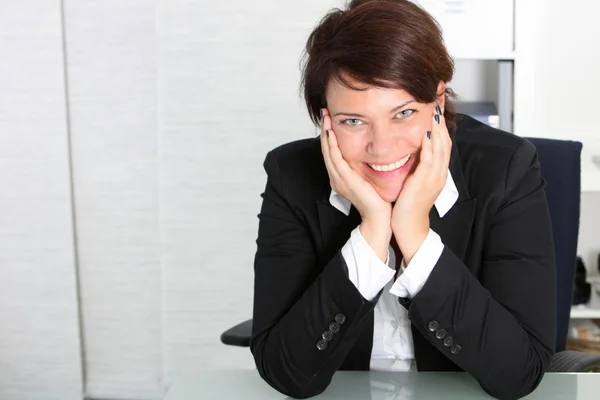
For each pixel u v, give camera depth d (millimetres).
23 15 2688
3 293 2834
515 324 1217
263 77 2686
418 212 1199
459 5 2545
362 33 1065
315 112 1254
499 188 1327
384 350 1415
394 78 1070
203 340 2850
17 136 2752
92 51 2725
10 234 2801
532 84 2598
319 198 1394
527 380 1197
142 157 2768
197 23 2672
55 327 2840
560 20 2705
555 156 1704
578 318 2852
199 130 2729
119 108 2748
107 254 2834
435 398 1155
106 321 2877
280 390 1214
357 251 1201
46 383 2877
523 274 1282
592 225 3023
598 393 1181
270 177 1459
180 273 2820
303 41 2650
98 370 2906
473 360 1181
